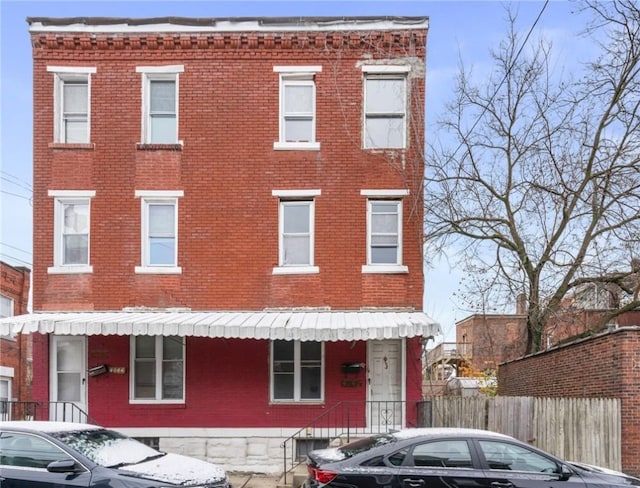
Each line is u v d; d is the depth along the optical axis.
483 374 25.39
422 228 12.92
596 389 11.27
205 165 13.08
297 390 12.48
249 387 12.42
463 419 11.94
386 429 12.16
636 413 10.34
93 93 13.26
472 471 6.86
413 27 13.16
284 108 13.33
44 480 6.73
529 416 11.28
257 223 12.95
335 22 13.13
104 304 12.81
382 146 13.25
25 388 22.23
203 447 12.25
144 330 10.95
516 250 15.00
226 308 12.76
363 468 6.81
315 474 6.92
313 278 12.75
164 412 12.38
